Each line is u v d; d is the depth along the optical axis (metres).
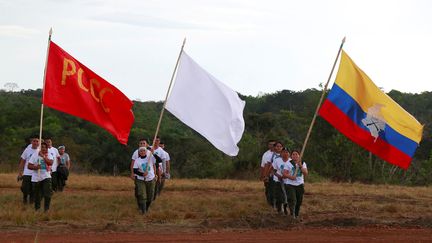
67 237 10.54
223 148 14.96
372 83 13.99
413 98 58.12
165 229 11.71
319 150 39.53
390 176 38.47
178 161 46.03
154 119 61.34
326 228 12.16
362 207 16.83
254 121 46.59
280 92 74.50
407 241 10.52
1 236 10.52
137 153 14.76
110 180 25.98
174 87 14.67
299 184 14.23
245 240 10.46
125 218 13.60
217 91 14.84
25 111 54.69
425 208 16.80
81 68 13.77
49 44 13.56
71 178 26.86
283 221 12.90
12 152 40.62
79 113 13.70
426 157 46.34
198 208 15.76
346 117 13.96
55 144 44.56
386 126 13.98
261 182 26.88
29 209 13.95
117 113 14.02
